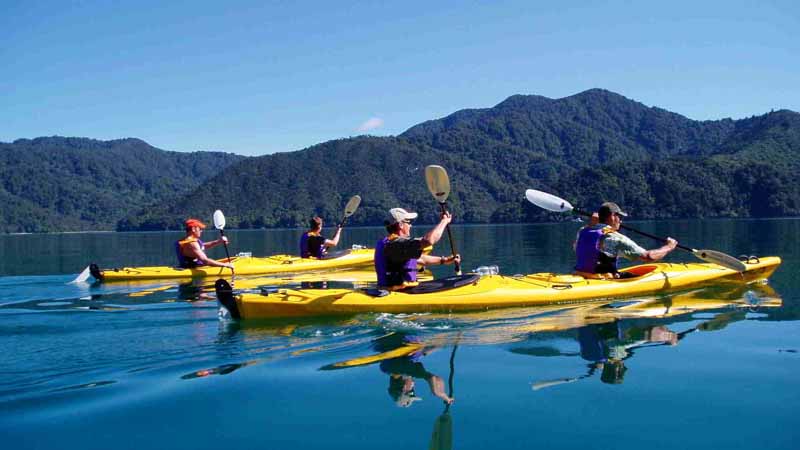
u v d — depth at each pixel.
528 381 4.09
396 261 6.44
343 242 27.03
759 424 3.35
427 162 152.75
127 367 4.49
